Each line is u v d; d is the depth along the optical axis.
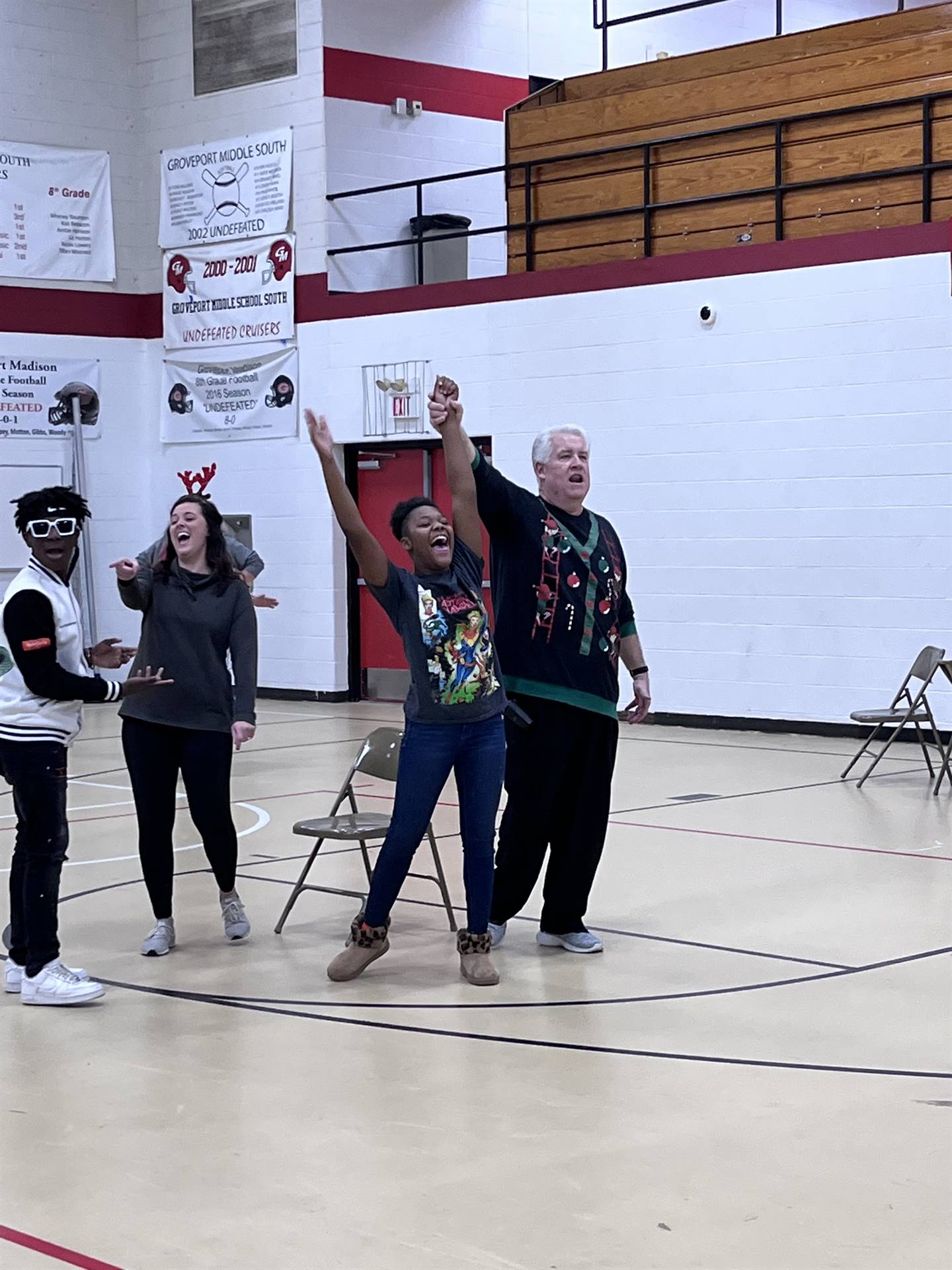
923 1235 3.41
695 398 13.24
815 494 12.66
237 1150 4.00
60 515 5.23
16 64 16.34
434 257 16.17
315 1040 5.00
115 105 17.00
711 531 13.23
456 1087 4.49
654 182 13.73
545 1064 4.69
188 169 16.69
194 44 16.53
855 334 12.35
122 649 5.36
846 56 12.62
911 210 12.30
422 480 15.59
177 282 16.91
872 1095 4.36
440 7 16.33
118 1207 3.64
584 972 5.79
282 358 16.14
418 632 5.45
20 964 5.67
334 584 16.06
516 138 14.64
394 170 16.14
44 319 16.66
